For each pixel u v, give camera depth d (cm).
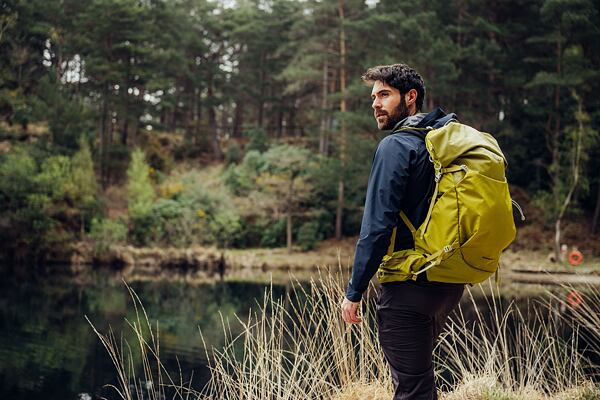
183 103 4344
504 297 1235
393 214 183
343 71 3067
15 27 3117
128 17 3447
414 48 2622
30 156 2886
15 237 2628
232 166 3447
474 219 174
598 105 2612
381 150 190
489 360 340
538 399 321
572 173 2456
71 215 2792
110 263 2697
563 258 2200
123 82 3556
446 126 186
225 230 2897
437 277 186
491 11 3019
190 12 4403
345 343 326
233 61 4519
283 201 2900
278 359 319
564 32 2558
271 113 4322
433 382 203
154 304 1505
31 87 3244
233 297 1627
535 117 2903
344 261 2530
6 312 1376
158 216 2884
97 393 726
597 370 375
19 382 785
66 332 1144
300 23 3125
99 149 3369
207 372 804
